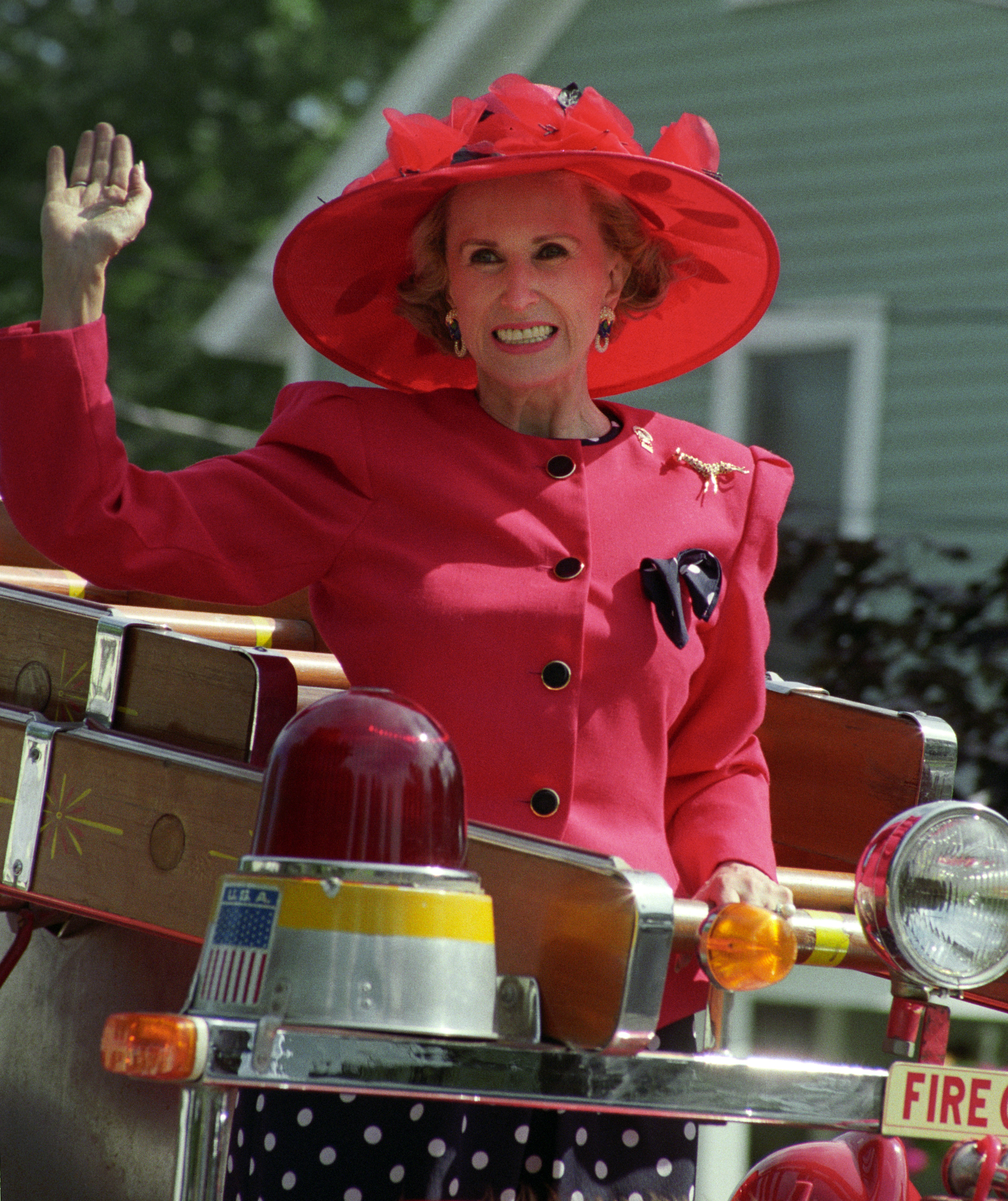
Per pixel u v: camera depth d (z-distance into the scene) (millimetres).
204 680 8070
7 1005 10797
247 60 81250
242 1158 8219
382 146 41781
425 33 82875
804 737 9930
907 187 36438
